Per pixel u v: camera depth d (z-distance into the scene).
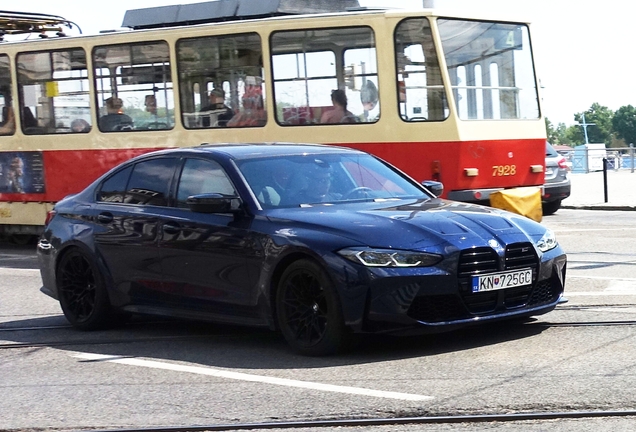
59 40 18.66
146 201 9.79
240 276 8.73
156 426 6.46
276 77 16.73
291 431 6.20
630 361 7.63
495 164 16.61
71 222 10.38
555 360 7.75
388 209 8.74
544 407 6.39
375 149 16.23
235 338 9.38
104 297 10.00
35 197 19.08
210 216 9.06
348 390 7.11
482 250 8.11
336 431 6.14
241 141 17.06
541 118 17.42
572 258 14.48
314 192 9.15
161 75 17.67
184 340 9.45
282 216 8.60
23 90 19.16
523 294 8.39
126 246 9.73
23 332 10.37
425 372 7.54
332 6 17.91
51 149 18.81
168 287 9.38
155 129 17.77
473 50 16.53
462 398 6.71
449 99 16.03
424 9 16.08
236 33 17.02
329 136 16.45
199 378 7.79
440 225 8.24
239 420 6.50
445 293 7.92
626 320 9.33
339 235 8.10
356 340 8.17
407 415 6.38
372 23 16.17
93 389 7.62
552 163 22.84
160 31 17.62
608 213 23.41
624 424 5.97
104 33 18.31
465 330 9.05
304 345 8.30
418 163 16.14
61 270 10.40
